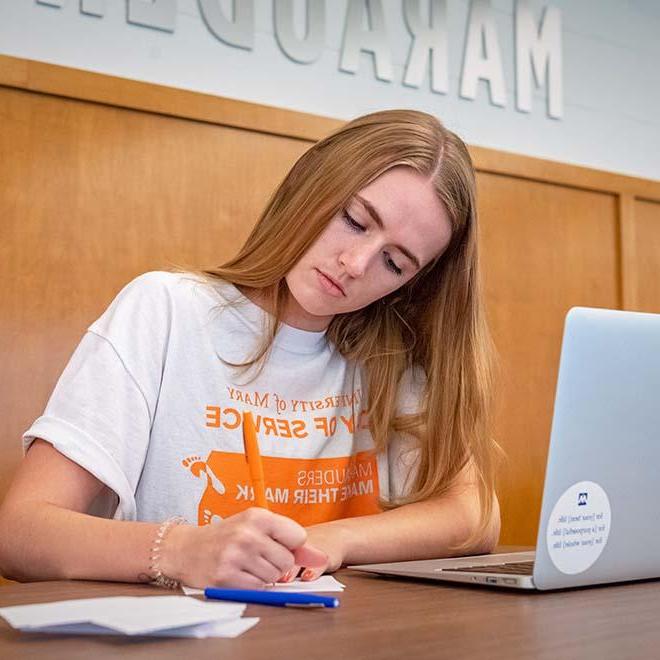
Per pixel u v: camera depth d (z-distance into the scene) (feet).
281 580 3.14
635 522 3.06
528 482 8.98
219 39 7.72
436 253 4.42
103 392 3.92
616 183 9.78
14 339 6.83
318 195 4.18
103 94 7.15
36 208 6.96
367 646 2.07
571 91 9.72
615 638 2.19
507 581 2.93
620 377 2.93
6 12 6.91
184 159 7.52
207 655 1.96
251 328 4.48
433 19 8.80
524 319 9.13
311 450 4.57
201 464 4.29
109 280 7.16
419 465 4.71
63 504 3.58
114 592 2.84
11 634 2.17
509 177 9.16
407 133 4.22
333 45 8.29
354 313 4.82
